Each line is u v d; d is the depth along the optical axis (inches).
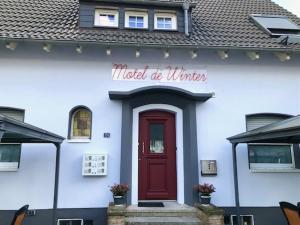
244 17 404.2
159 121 334.0
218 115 324.2
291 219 221.9
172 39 326.3
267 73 338.3
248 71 336.5
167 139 331.3
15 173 290.7
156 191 321.1
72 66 315.3
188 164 310.7
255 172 316.5
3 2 370.0
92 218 291.1
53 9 370.6
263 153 329.1
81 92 311.9
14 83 306.2
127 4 346.3
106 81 316.5
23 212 216.1
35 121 302.7
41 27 321.4
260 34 357.4
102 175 296.8
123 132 304.3
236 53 337.1
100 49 320.5
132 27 344.5
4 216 283.3
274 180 316.5
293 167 327.3
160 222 259.3
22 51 311.3
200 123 320.8
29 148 295.7
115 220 248.4
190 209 282.4
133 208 285.4
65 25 334.0
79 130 312.7
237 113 327.0
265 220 308.5
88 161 295.7
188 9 348.5
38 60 312.2
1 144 300.4
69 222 294.2
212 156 315.6
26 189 289.3
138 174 319.9
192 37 336.2
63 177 294.5
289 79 339.9
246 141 268.1
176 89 307.9
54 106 307.0
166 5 349.4
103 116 310.0
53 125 303.6
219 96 327.9
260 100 332.2
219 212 255.1
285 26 370.0
